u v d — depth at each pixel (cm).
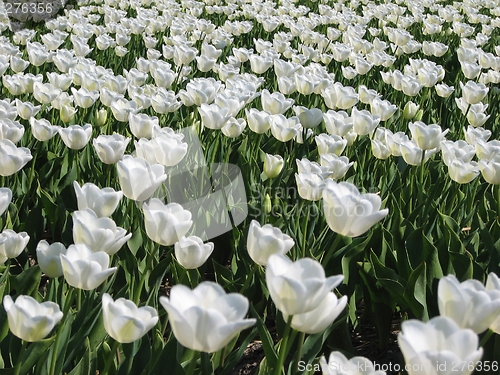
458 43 946
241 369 276
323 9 987
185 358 227
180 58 533
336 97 425
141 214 310
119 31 712
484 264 315
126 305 170
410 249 303
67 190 364
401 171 426
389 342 304
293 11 1005
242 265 297
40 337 169
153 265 292
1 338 220
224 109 351
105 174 360
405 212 355
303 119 398
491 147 330
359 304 329
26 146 421
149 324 165
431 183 410
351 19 970
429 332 136
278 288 148
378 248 308
